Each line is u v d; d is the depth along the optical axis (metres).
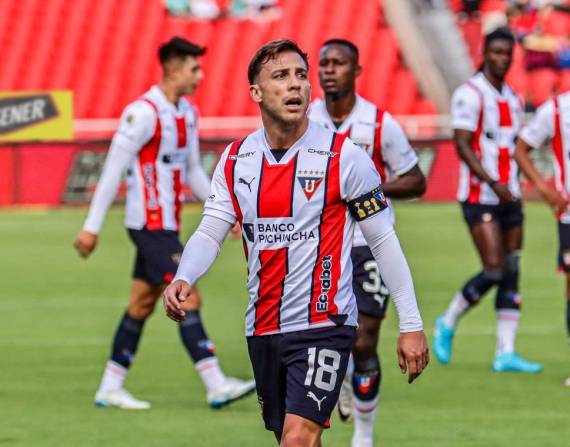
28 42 109.00
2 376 32.41
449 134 83.00
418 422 26.56
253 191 16.88
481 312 45.12
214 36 105.44
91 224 28.48
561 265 31.89
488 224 33.25
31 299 47.66
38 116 81.56
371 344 23.33
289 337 16.95
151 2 108.94
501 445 24.22
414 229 68.69
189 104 29.20
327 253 16.86
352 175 16.77
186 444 24.41
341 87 24.64
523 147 31.81
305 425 16.64
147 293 28.61
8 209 81.88
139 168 28.36
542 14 99.56
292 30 104.44
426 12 103.75
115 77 105.50
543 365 34.22
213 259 17.39
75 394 30.00
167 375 32.78
